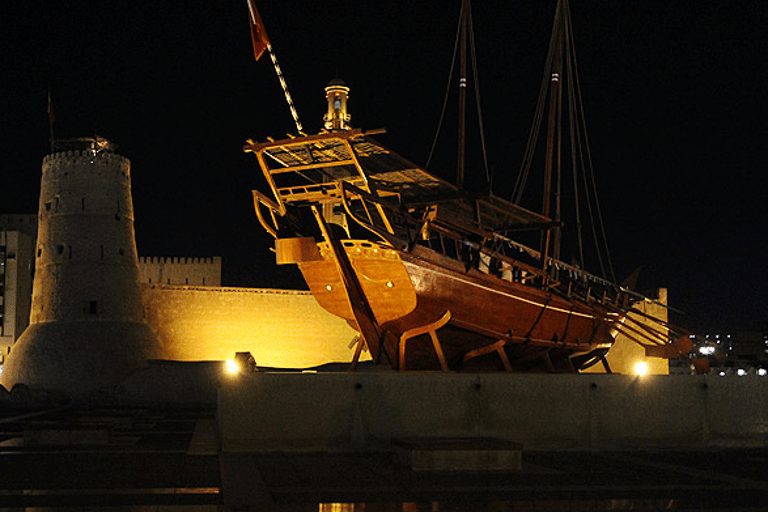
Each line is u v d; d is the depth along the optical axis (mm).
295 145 21766
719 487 13352
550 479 14219
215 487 13125
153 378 48625
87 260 56094
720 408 20688
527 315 26094
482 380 19656
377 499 11938
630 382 20344
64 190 57188
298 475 14570
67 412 39375
